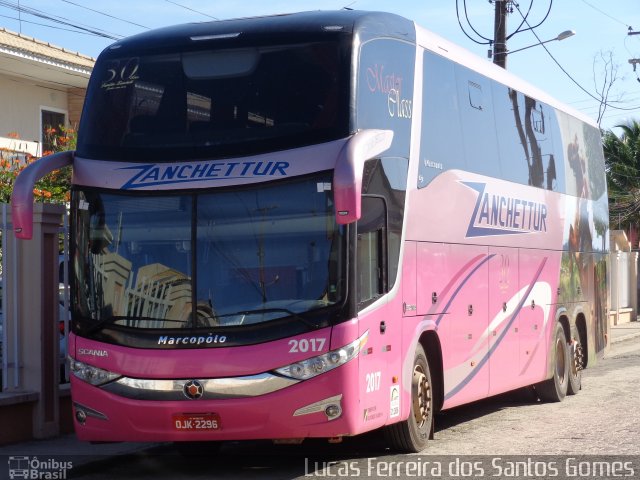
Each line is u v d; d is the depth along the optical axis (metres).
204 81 9.50
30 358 11.45
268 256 8.98
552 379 15.47
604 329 19.03
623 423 12.83
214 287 9.04
